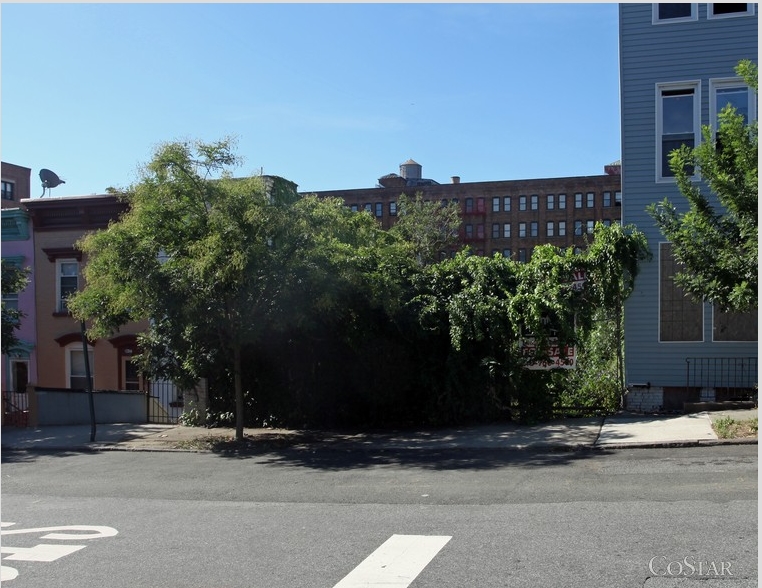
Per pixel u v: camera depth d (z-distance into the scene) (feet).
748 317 50.11
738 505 24.03
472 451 40.16
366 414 53.01
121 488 34.27
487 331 48.83
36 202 75.36
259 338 48.83
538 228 235.61
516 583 17.60
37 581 19.79
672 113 52.16
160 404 64.03
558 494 27.53
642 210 52.11
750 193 36.40
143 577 19.76
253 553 21.47
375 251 52.13
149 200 44.47
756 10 50.57
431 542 21.53
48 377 75.56
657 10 52.44
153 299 44.27
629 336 52.08
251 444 46.60
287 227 43.27
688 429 40.06
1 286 60.44
